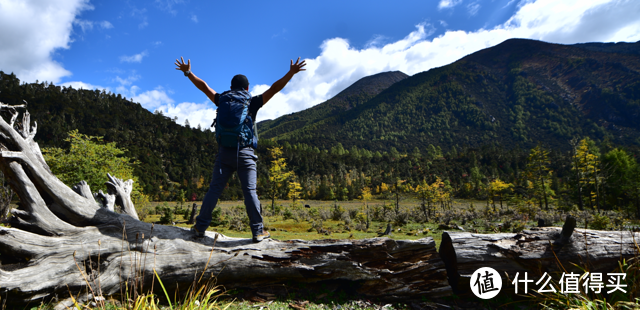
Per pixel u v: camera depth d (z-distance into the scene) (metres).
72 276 2.26
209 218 2.67
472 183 77.62
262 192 74.00
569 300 2.45
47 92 155.00
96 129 131.75
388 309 2.59
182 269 2.50
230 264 2.59
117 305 2.22
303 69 2.59
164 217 19.36
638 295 2.46
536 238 2.94
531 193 47.88
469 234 3.02
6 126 2.56
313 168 131.75
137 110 178.38
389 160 144.88
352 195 82.00
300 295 2.68
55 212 2.57
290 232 15.04
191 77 2.80
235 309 2.36
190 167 129.75
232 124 2.48
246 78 2.77
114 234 2.54
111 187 3.51
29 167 2.53
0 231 2.23
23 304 2.13
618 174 40.12
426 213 28.58
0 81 149.88
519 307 2.72
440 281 2.82
